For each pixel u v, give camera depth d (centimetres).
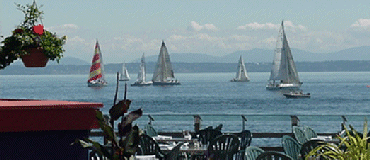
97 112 591
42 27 739
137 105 14625
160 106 14250
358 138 751
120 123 592
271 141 4244
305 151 1241
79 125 617
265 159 1013
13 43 725
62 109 611
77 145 622
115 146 591
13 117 597
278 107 13912
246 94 19750
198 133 1708
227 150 1426
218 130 1688
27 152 609
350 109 12950
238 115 1839
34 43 730
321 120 1833
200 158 1472
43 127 606
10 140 604
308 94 16650
